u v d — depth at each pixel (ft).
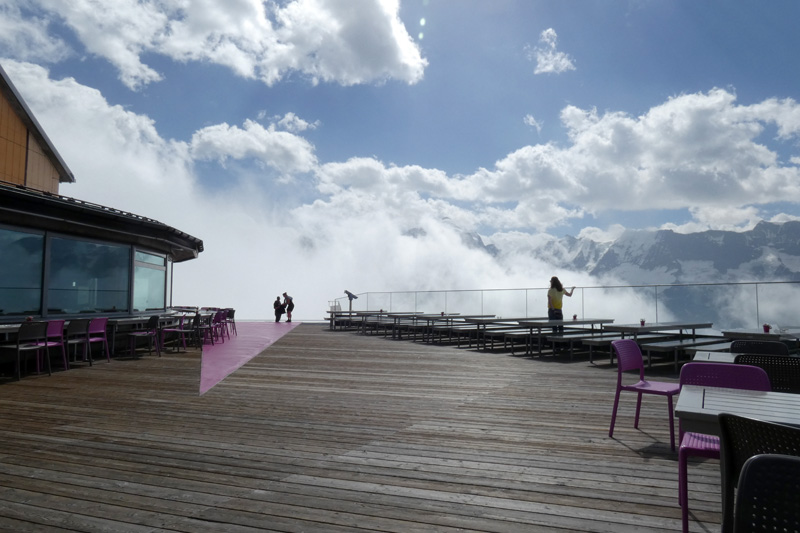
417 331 64.13
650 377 28.91
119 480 12.18
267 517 10.05
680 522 9.80
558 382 27.04
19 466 13.21
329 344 48.96
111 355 38.96
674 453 14.38
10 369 31.22
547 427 17.43
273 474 12.63
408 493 11.35
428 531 9.45
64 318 36.24
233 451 14.60
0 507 10.52
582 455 14.20
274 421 18.37
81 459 13.80
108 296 40.65
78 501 10.86
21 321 32.71
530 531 9.46
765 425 6.03
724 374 10.84
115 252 41.45
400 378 28.53
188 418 18.81
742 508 4.97
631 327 34.60
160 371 31.09
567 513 10.25
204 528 9.55
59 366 33.06
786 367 12.66
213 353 41.16
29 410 20.16
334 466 13.24
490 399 22.44
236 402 21.80
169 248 49.90
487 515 10.15
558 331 44.39
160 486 11.78
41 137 60.80
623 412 19.79
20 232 32.94
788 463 4.85
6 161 56.59
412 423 18.06
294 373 30.37
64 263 36.37
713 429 7.97
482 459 13.84
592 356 37.45
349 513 10.25
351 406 20.98
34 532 9.37
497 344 50.42
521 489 11.60
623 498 11.04
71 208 34.86
